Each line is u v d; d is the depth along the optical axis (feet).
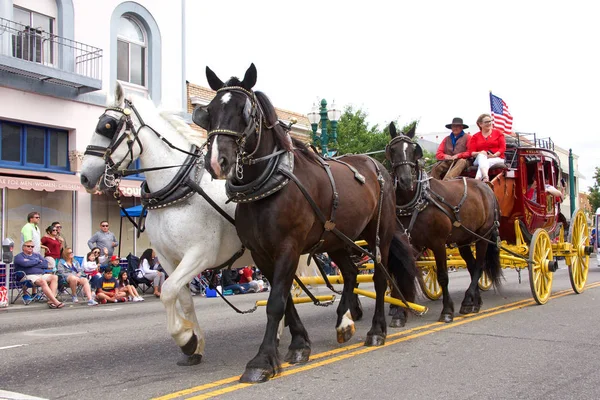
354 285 22.04
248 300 40.14
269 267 17.72
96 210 54.08
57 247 43.78
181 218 17.67
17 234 49.11
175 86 62.75
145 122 18.56
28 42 50.06
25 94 49.47
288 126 17.76
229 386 15.44
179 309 18.52
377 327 20.93
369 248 21.85
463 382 15.69
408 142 24.76
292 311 18.39
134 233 57.41
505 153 34.96
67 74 50.31
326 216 18.13
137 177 55.57
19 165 50.01
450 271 66.59
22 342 24.27
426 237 25.73
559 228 39.58
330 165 19.43
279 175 16.34
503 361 18.07
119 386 15.83
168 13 61.87
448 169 33.94
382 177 22.00
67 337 25.25
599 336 22.02
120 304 41.29
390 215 22.40
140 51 60.08
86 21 54.13
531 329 23.56
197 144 19.17
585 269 37.40
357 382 15.70
